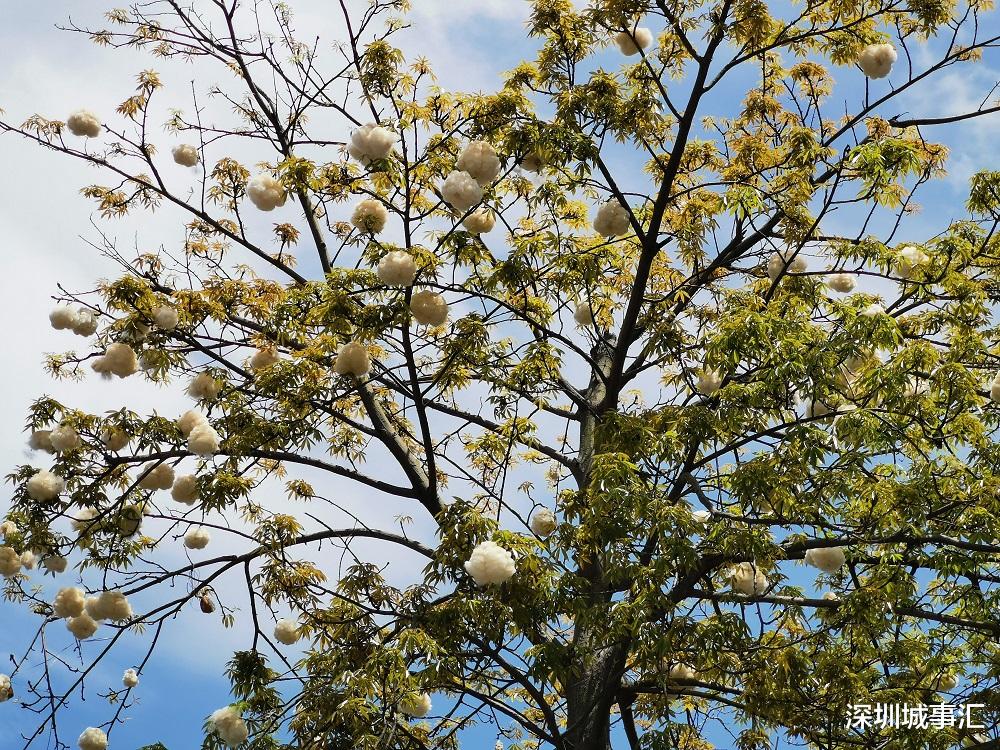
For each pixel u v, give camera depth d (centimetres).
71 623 837
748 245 942
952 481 798
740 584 757
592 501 695
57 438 811
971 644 916
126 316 827
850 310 745
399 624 786
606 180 846
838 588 912
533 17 867
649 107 838
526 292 847
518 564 671
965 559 741
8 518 836
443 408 1002
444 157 800
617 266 980
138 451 864
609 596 812
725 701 815
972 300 834
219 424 851
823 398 748
